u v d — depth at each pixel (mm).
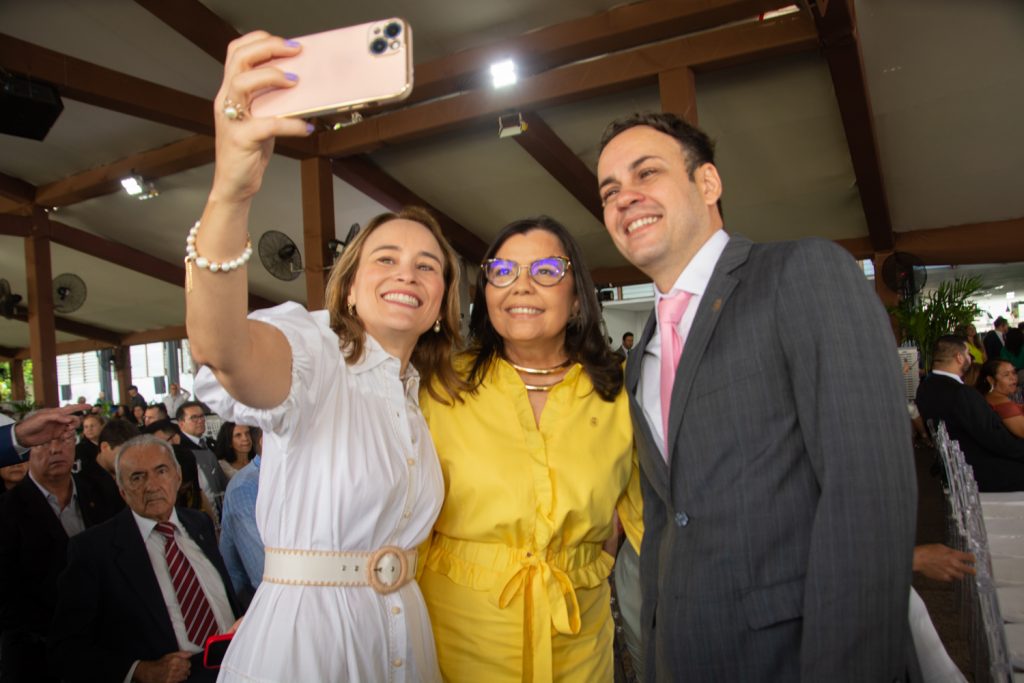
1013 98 7805
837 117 8281
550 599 1536
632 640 1827
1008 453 3953
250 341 998
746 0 6379
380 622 1230
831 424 1047
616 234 1366
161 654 2254
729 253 1268
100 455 4043
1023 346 9031
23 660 2586
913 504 1032
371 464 1229
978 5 6613
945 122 8305
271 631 1165
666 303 1363
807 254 1158
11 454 2135
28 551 2643
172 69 8023
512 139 9453
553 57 7336
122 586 2273
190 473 4078
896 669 1008
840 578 1009
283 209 11367
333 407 1225
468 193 10836
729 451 1171
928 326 9781
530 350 1747
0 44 6438
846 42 6484
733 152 9055
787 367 1146
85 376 23812
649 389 1418
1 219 11594
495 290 1717
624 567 1847
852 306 1087
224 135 813
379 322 1354
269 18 7312
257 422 1105
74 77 6926
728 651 1154
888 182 9750
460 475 1588
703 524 1194
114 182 10695
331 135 9133
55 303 12602
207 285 897
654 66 7336
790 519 1136
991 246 10539
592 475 1611
